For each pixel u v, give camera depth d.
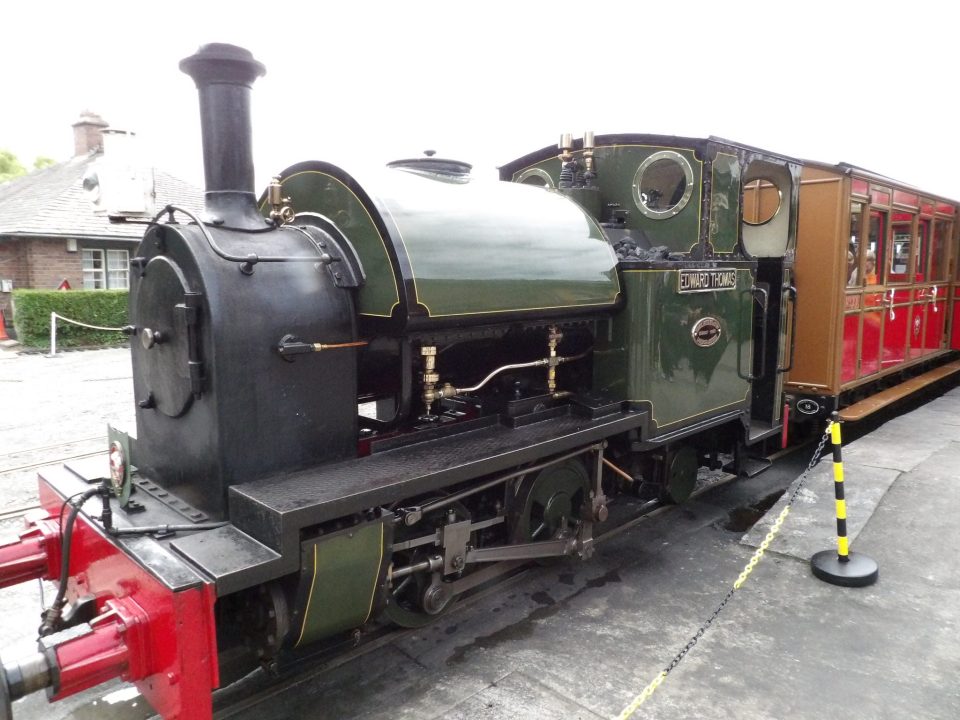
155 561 2.29
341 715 2.86
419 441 3.29
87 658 2.20
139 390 3.14
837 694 2.98
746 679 3.10
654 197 4.73
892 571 4.09
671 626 3.58
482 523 3.44
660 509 5.29
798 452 7.02
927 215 8.74
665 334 4.05
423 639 3.46
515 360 3.97
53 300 14.85
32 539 3.00
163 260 2.73
